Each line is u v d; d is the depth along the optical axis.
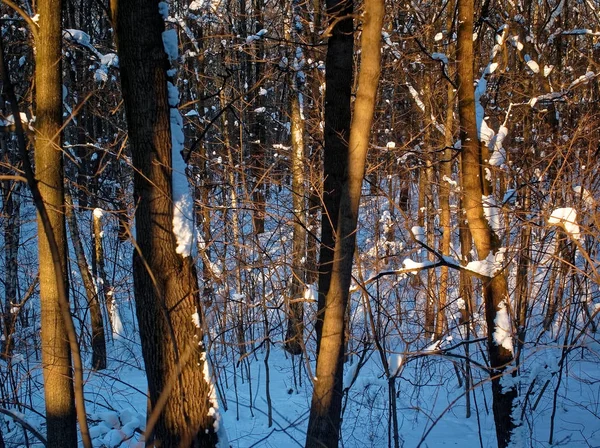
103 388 10.24
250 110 14.26
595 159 7.91
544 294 9.81
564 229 5.61
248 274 10.94
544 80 10.66
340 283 4.87
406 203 12.84
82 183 11.53
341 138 5.85
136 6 4.43
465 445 8.46
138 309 4.52
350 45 6.13
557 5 10.98
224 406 10.04
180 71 13.80
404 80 11.89
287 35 11.17
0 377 8.30
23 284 12.29
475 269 6.31
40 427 8.20
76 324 12.58
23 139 2.31
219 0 12.05
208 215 10.21
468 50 6.40
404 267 6.45
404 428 9.12
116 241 12.70
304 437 8.96
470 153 6.46
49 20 5.18
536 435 8.61
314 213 10.59
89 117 15.33
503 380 6.29
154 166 4.46
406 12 11.78
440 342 7.46
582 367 10.21
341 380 4.94
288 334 11.09
